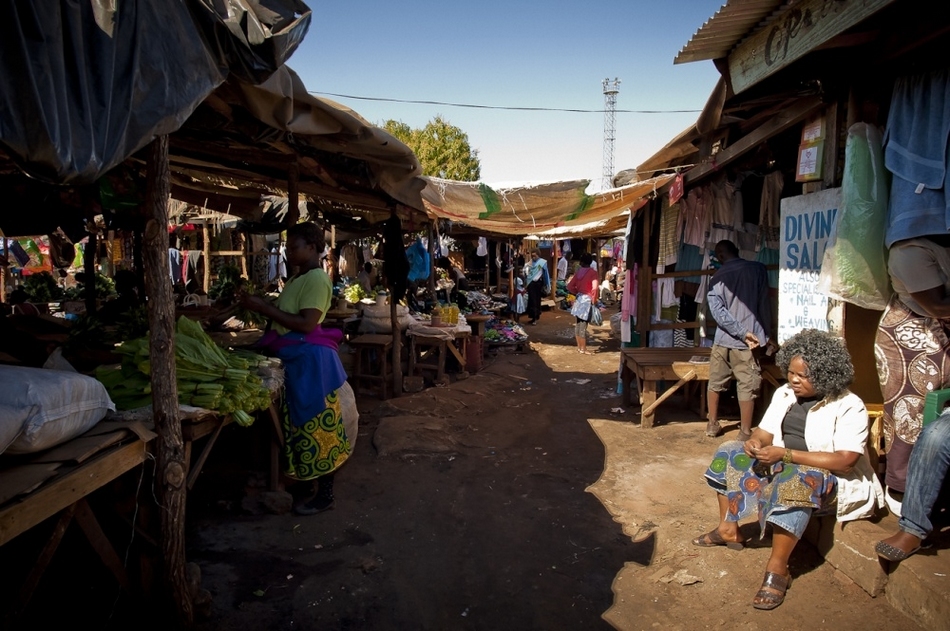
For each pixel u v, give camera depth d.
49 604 2.97
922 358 3.27
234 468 4.46
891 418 3.40
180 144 4.34
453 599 3.25
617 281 22.39
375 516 4.26
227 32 2.38
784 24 3.51
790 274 4.22
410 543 3.88
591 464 5.38
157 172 2.66
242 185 7.61
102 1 1.92
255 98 3.00
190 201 8.44
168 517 2.77
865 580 3.18
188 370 3.34
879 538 3.18
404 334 8.79
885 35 3.20
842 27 3.00
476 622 3.05
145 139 2.05
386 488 4.78
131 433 2.75
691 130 6.09
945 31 2.81
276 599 3.19
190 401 3.22
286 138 3.92
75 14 1.83
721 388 5.99
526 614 3.12
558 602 3.23
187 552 3.65
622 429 6.47
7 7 1.62
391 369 8.38
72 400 2.54
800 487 3.14
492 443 6.01
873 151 3.37
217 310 7.20
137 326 5.37
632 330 8.38
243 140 4.14
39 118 1.64
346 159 4.98
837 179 3.79
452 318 9.60
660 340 8.07
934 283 3.08
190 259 14.39
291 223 4.95
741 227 6.98
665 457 5.53
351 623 3.01
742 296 5.66
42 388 2.40
